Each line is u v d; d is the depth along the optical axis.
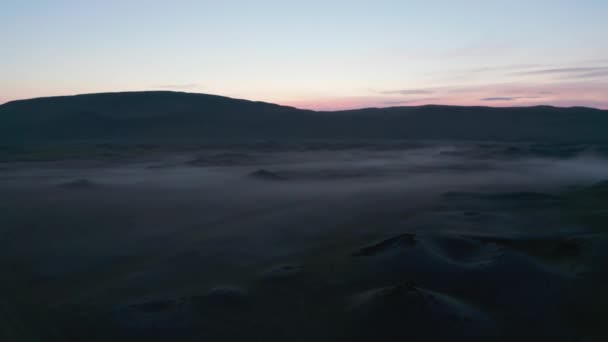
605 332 8.70
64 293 10.76
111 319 9.17
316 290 10.84
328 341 8.46
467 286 10.86
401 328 8.73
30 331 8.70
